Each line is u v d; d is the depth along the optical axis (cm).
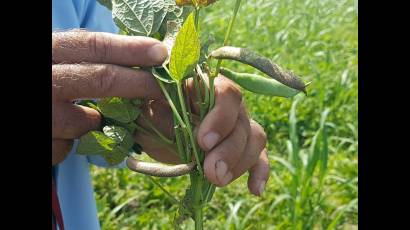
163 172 49
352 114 243
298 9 430
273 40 363
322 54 308
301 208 163
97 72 51
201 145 52
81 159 69
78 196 69
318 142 166
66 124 54
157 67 53
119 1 54
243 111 57
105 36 52
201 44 54
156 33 56
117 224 172
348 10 375
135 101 55
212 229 172
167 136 58
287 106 255
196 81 53
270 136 241
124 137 55
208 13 430
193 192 54
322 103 234
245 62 47
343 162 208
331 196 189
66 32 52
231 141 54
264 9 432
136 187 196
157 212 185
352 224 176
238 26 397
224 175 52
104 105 54
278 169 206
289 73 46
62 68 50
